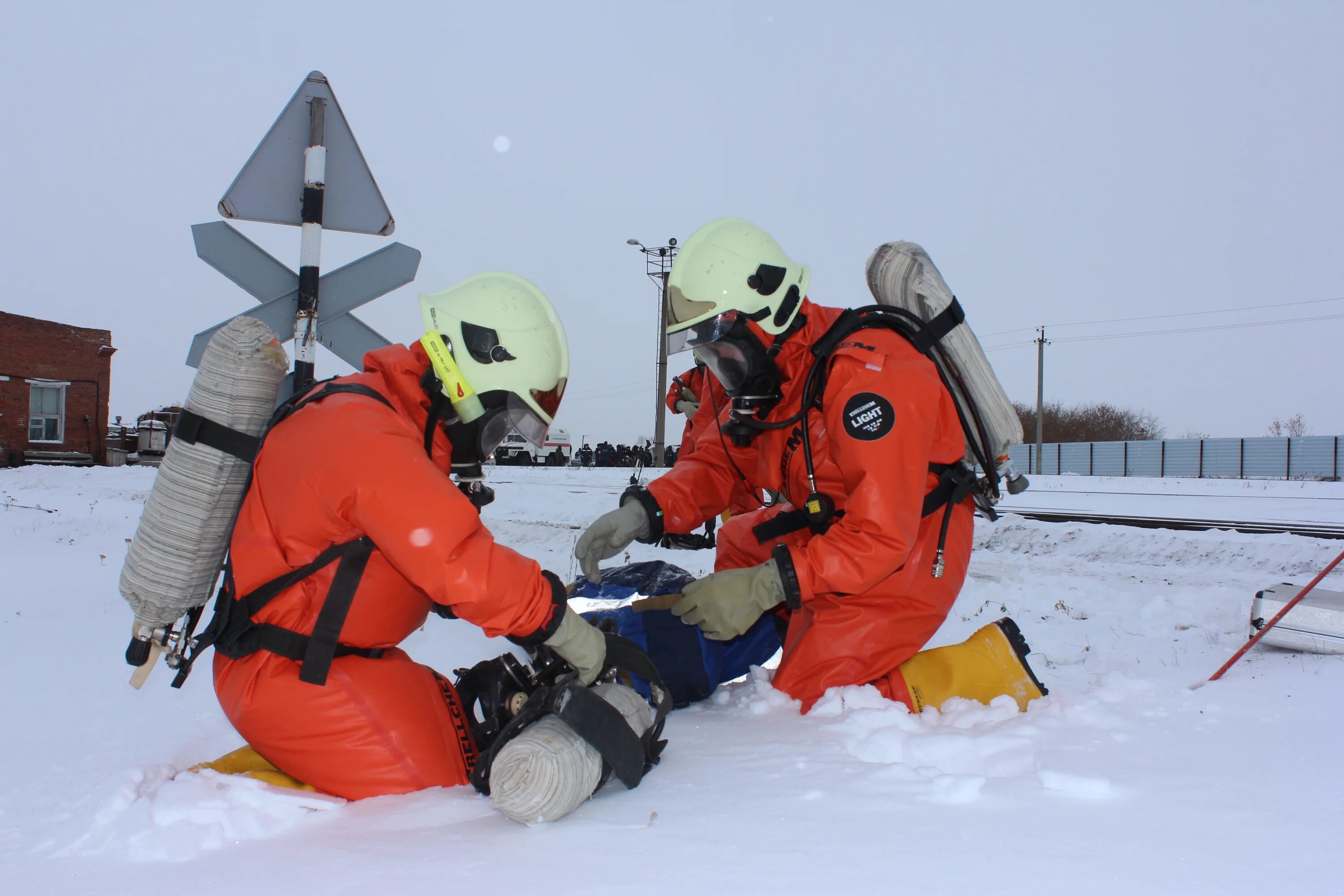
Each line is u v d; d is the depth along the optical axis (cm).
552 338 252
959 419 329
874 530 296
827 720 293
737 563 384
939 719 300
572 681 220
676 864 173
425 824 206
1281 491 2141
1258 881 162
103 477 2061
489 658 407
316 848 190
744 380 325
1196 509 1566
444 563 216
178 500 227
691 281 316
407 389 241
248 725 232
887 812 204
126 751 278
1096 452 4828
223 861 184
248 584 232
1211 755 248
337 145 420
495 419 246
